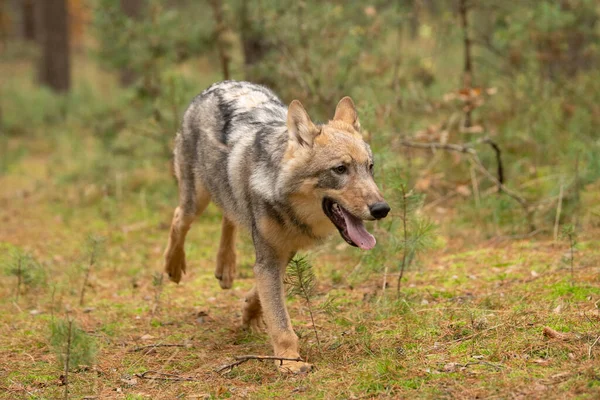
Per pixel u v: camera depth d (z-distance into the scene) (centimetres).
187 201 1073
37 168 2312
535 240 1248
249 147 902
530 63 1712
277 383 755
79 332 725
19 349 913
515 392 661
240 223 932
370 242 802
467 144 1390
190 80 1811
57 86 3688
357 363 787
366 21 1698
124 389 777
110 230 1557
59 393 764
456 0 1859
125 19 1723
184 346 912
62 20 3672
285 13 1644
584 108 1648
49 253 1420
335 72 1630
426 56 1852
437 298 1002
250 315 970
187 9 1847
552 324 830
